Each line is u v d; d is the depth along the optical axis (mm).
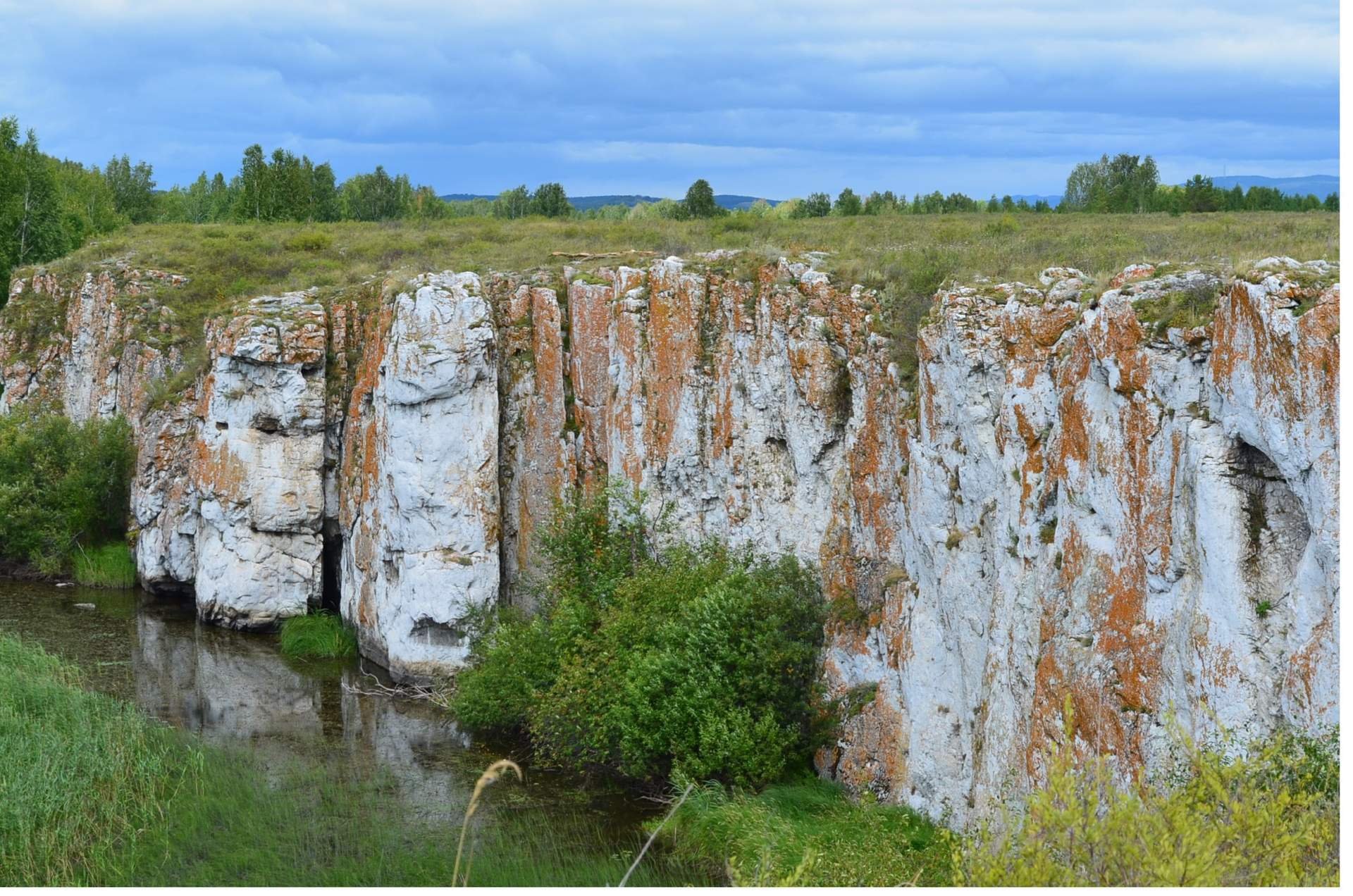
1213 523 19281
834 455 32875
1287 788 15219
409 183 109562
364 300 48156
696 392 36719
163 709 37969
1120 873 14016
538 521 41969
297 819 29078
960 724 26672
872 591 30453
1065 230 48125
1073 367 23125
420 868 26203
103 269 64875
